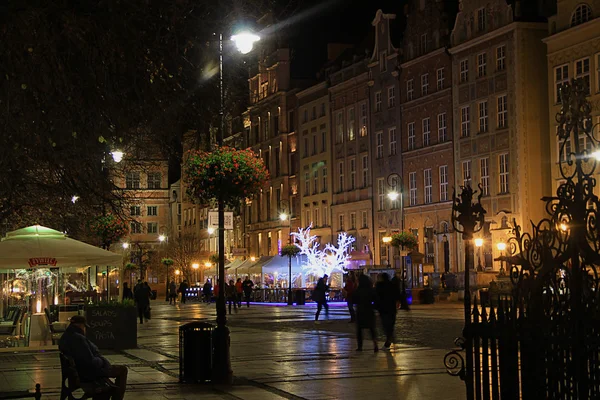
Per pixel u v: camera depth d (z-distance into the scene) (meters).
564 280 8.03
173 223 110.25
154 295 84.75
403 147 67.81
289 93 86.56
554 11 54.75
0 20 8.55
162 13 9.63
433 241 63.47
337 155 77.44
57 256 23.02
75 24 8.88
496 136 56.78
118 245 82.12
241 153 18.47
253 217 94.19
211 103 11.17
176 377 17.75
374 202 71.62
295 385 16.20
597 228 7.92
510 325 8.47
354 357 21.09
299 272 66.50
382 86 70.44
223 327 16.78
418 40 66.06
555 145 52.84
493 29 56.91
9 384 17.11
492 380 8.77
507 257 8.52
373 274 58.28
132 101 10.05
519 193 54.38
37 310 29.64
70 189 11.93
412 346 23.80
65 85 9.17
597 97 49.25
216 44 10.48
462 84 60.41
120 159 13.64
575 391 7.82
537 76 55.19
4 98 8.91
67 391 12.44
